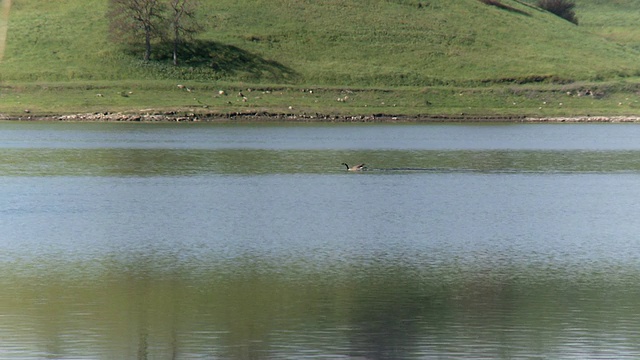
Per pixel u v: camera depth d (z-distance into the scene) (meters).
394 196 164.50
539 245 119.00
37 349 74.19
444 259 109.50
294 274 100.56
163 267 103.62
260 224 133.25
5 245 116.00
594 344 76.12
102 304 87.44
